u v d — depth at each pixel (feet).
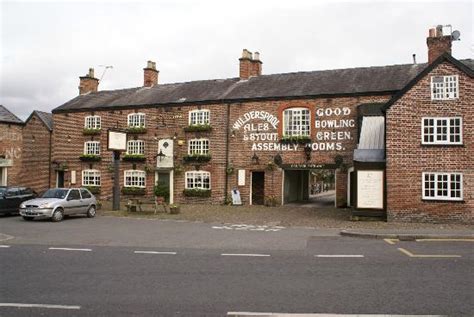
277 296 24.61
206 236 49.96
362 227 57.16
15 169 120.06
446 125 61.77
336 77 93.66
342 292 25.36
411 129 62.95
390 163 63.57
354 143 84.84
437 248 41.22
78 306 22.72
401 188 62.95
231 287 26.55
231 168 93.81
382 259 35.45
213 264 33.63
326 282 27.76
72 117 114.32
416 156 62.54
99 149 110.32
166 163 100.68
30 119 120.98
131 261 34.91
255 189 95.14
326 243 44.55
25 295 24.77
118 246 42.80
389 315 21.30
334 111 86.69
